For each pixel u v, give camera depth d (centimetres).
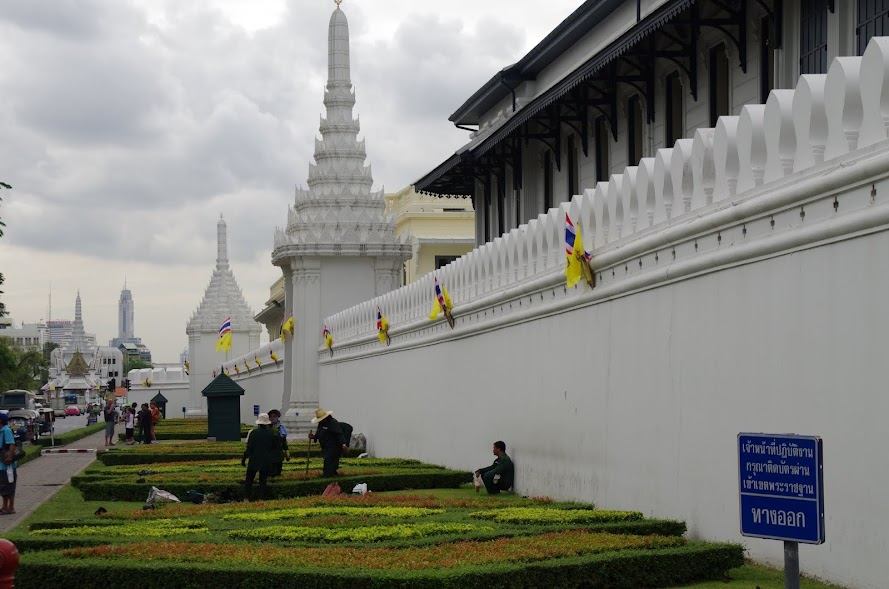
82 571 1450
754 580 1383
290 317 5612
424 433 3425
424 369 3425
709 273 1620
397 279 5444
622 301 1945
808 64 2156
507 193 4138
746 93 2394
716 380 1600
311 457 4041
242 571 1387
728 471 1560
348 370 4666
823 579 1334
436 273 3291
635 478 1884
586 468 2116
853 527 1279
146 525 1950
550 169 3744
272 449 2714
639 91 2903
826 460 1332
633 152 3038
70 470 4256
